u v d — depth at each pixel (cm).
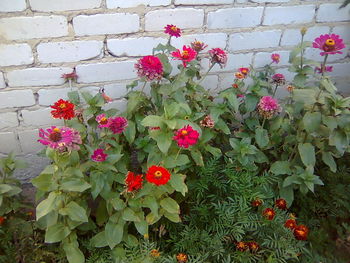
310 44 209
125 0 197
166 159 178
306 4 228
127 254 184
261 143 208
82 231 200
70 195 181
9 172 199
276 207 190
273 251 176
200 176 203
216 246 172
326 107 198
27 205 209
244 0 216
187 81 208
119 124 180
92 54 207
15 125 217
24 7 184
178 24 213
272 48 239
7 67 198
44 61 202
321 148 213
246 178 191
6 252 184
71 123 195
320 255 203
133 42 211
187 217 196
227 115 225
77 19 195
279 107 206
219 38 225
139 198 182
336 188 224
